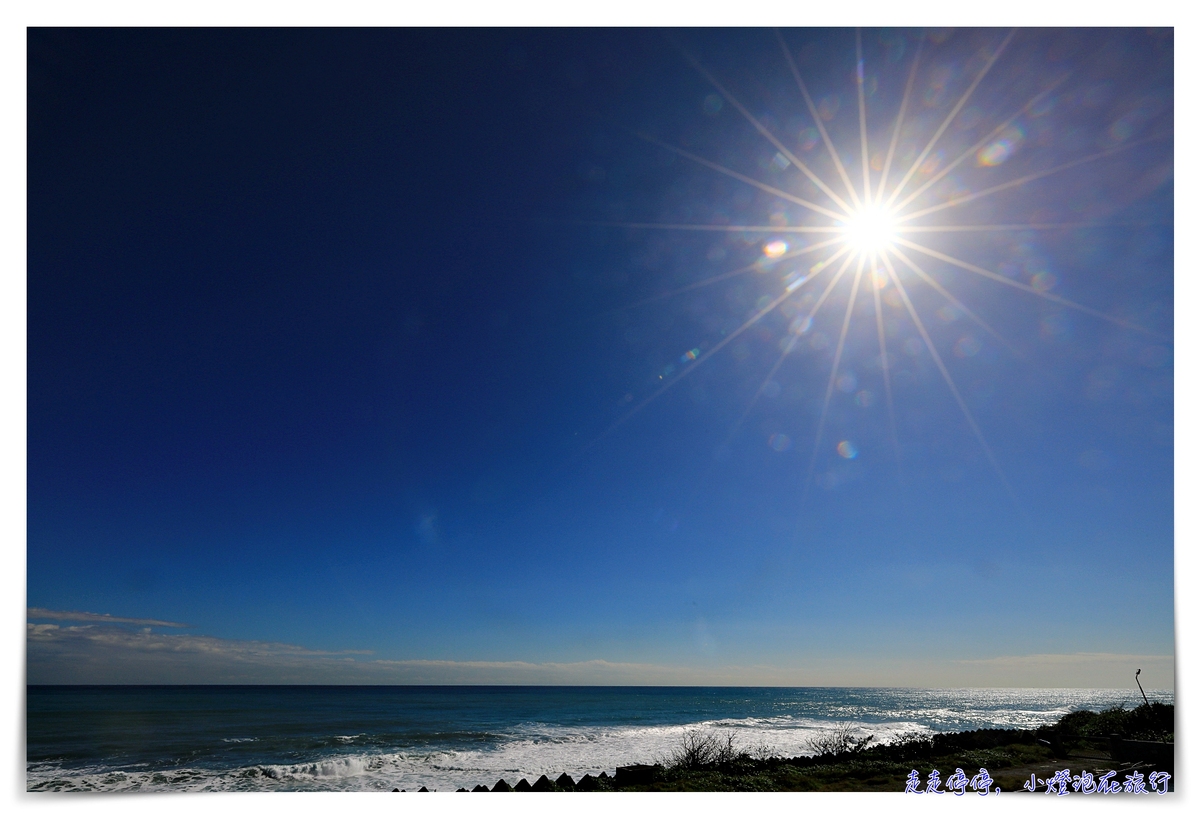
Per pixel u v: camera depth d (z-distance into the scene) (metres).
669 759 22.12
